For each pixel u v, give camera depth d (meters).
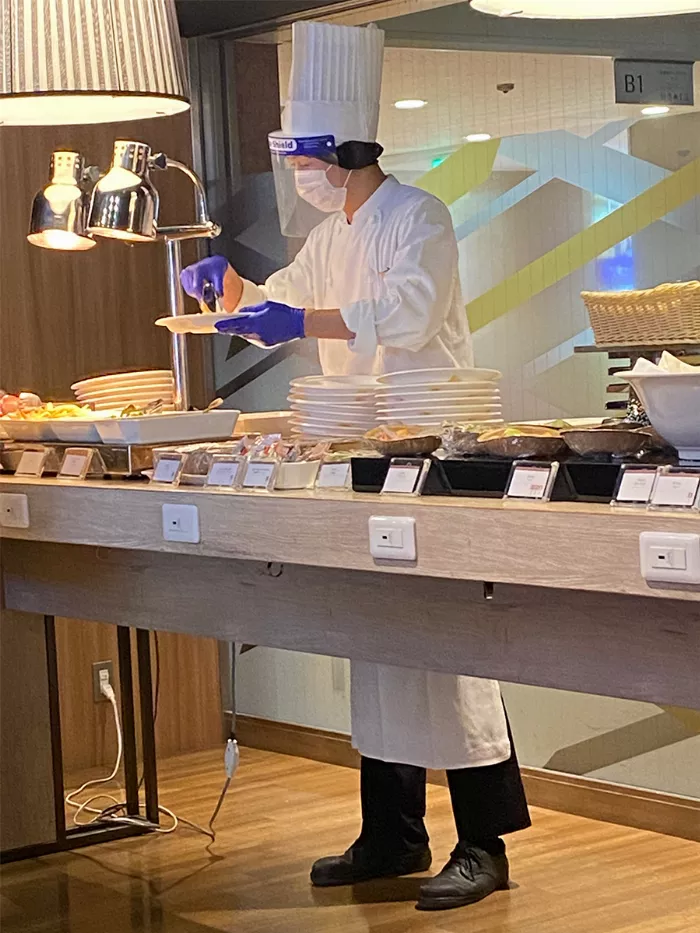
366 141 3.12
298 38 3.09
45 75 2.79
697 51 3.72
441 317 2.99
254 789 4.35
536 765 4.09
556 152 4.04
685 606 2.00
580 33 3.94
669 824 3.73
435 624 2.41
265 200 4.73
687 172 3.78
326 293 3.32
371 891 3.37
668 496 1.90
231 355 4.90
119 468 2.96
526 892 3.32
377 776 3.41
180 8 4.45
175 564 2.95
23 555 3.35
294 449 2.63
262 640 2.76
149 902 3.35
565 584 1.99
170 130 4.79
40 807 3.73
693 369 2.12
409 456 2.42
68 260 4.57
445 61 4.21
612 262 3.94
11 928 3.21
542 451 2.24
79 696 4.59
